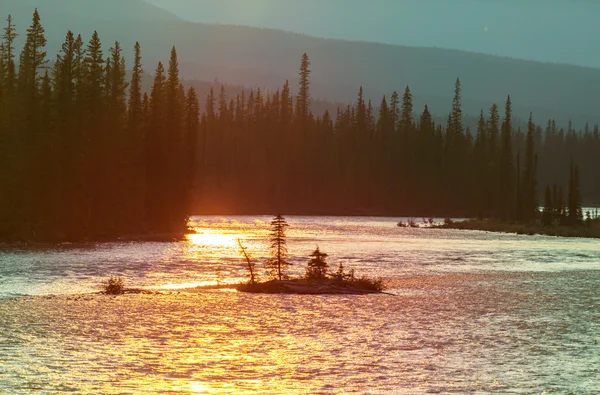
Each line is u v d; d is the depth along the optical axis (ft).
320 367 85.30
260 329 112.57
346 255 294.25
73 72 438.81
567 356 93.56
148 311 129.49
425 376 81.00
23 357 87.15
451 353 94.79
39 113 404.57
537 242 436.76
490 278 210.79
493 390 74.90
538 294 168.25
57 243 355.36
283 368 84.48
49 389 71.97
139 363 85.61
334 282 177.88
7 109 383.04
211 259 267.59
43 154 389.39
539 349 98.27
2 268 220.64
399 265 254.27
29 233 360.69
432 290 176.45
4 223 351.87
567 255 322.14
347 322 121.29
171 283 189.26
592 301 154.51
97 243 361.30
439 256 303.07
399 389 74.84
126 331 107.65
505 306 145.28
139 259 264.11
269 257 278.05
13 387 72.23
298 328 114.21
